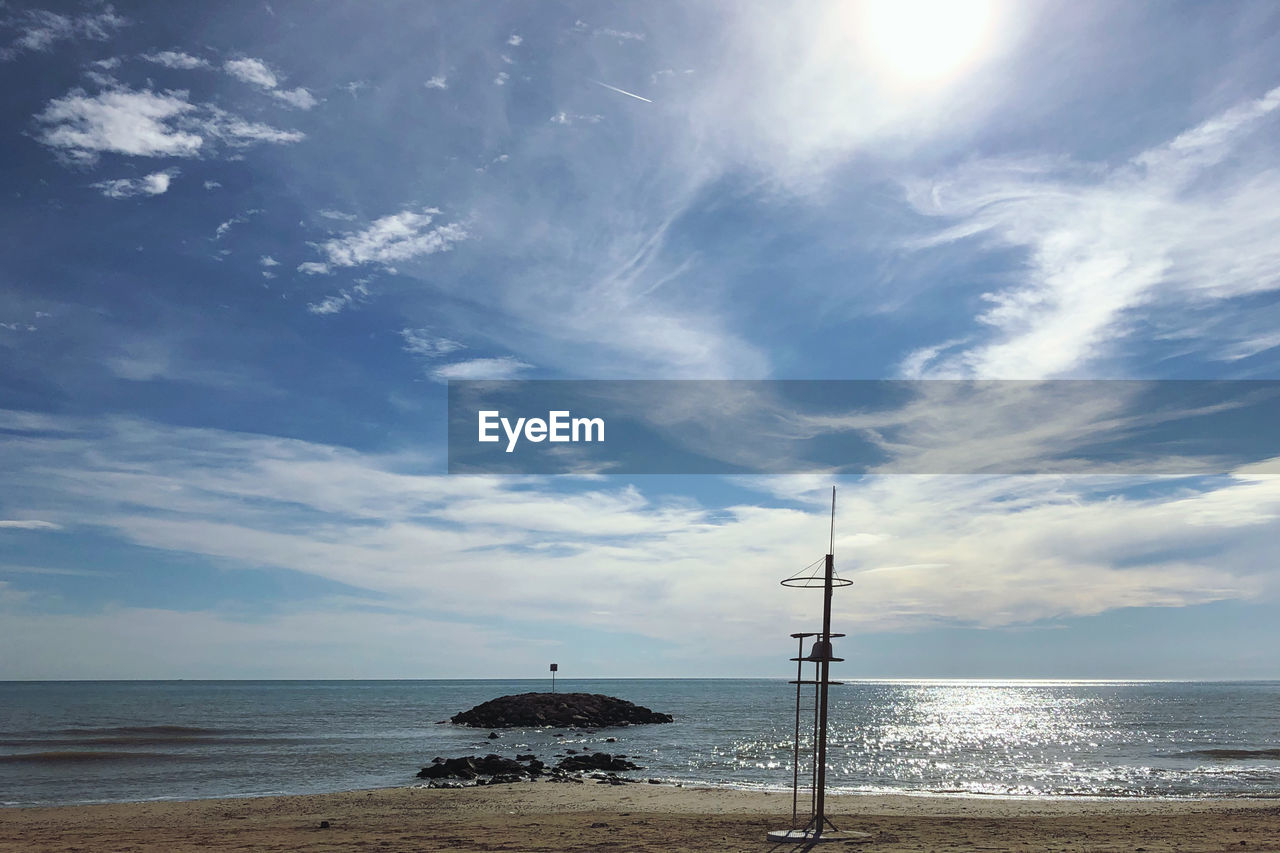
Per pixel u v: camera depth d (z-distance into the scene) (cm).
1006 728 8281
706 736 6719
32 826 2280
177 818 2430
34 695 19000
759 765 4497
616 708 8569
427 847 1812
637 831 2020
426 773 3766
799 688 1962
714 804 2667
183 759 4722
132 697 17438
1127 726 8481
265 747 5538
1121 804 2745
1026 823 2144
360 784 3622
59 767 4338
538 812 2489
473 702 14800
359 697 17825
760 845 1789
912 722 9488
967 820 2209
